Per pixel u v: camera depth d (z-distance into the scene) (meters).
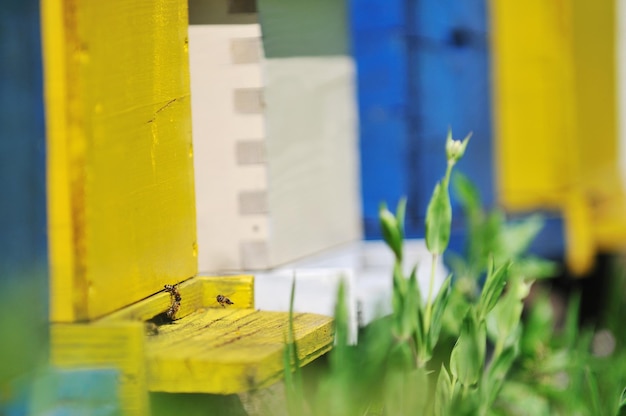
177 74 1.82
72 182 1.68
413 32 2.27
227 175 2.00
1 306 1.65
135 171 1.75
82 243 1.68
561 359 1.97
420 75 2.28
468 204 2.10
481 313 1.80
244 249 2.00
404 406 1.82
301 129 2.09
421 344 1.83
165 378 1.68
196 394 1.78
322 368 1.91
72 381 1.68
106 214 1.71
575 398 1.92
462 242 2.29
